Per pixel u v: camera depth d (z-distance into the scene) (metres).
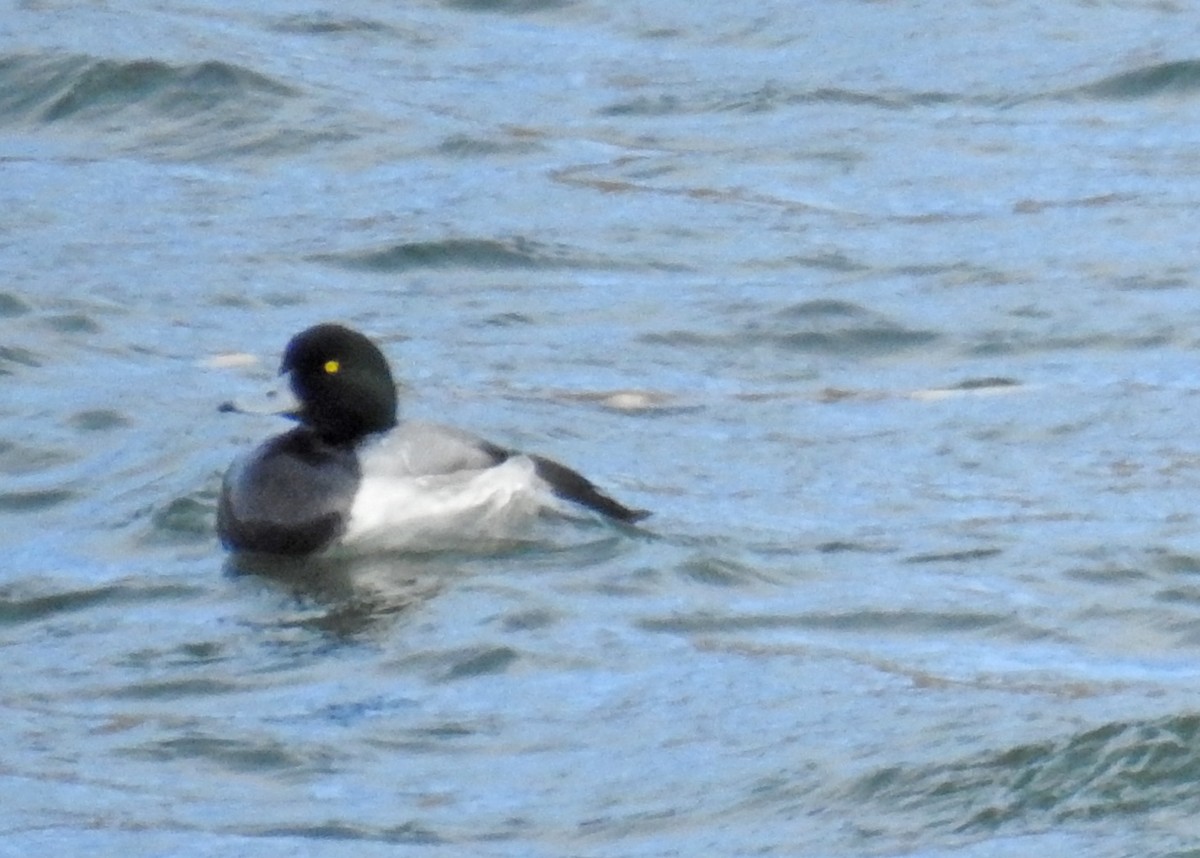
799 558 12.52
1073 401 15.26
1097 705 10.35
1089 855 8.83
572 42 23.05
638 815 9.40
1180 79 21.88
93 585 12.20
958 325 16.94
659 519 12.96
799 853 9.00
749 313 17.19
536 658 11.14
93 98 20.89
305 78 21.58
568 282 17.91
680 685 10.83
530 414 15.00
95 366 15.90
